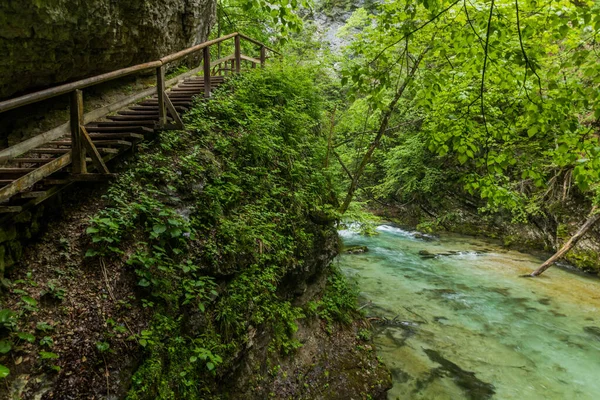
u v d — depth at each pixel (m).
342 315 6.93
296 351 5.41
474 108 5.72
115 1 4.88
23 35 3.54
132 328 3.20
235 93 7.23
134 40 6.05
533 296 9.63
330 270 8.11
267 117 6.96
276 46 14.00
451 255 13.27
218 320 4.07
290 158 7.11
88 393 2.68
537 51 3.78
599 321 8.28
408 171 18.08
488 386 6.00
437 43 5.02
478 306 8.98
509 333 7.71
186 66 10.59
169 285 3.69
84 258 3.46
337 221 8.07
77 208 3.92
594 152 3.27
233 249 4.64
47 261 3.33
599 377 6.28
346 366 5.80
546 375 6.32
